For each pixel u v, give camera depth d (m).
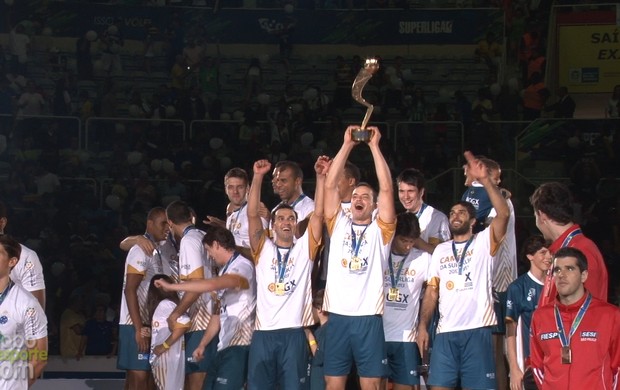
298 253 7.70
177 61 20.69
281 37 21.88
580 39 20.48
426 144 17.70
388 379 8.41
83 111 19.12
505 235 7.58
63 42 21.83
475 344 7.53
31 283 7.59
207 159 17.59
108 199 16.86
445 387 7.60
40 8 21.78
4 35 21.59
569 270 5.66
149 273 8.64
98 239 16.17
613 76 20.30
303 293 7.69
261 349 7.62
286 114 18.67
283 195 8.50
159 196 16.88
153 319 8.33
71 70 21.19
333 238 7.57
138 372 8.61
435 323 8.22
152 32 21.58
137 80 21.28
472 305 7.56
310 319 7.73
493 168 8.42
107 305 13.95
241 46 22.20
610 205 15.97
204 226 16.45
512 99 19.17
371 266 7.43
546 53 20.59
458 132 17.70
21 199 17.05
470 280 7.57
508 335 7.84
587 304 5.73
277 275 7.64
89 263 15.24
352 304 7.41
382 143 17.45
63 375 12.27
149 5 21.98
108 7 21.94
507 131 17.50
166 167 17.62
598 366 5.68
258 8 22.19
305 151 17.98
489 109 19.09
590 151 17.30
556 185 5.93
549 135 17.41
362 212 7.49
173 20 21.66
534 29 20.97
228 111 21.00
